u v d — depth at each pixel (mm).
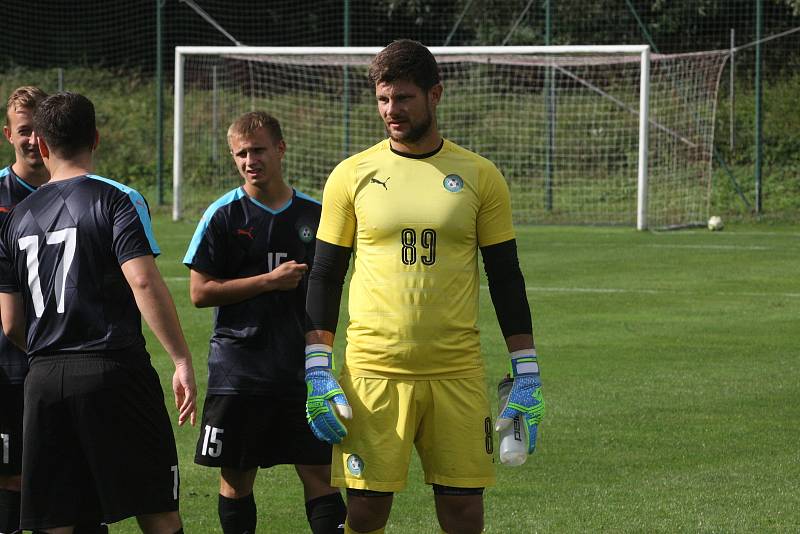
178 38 113875
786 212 79000
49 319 14820
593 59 77500
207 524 19594
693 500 20312
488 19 101562
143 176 92500
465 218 14625
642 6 97875
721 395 28156
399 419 14633
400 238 14609
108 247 14828
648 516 19500
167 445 15188
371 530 15156
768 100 91938
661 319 39125
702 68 83062
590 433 24812
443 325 14594
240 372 17938
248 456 18047
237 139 18219
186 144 91750
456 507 14859
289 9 114562
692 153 81688
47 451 14883
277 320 18031
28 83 106812
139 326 15305
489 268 15023
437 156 14766
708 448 23609
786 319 39000
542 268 52562
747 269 51781
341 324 38969
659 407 27016
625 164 85250
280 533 19109
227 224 18266
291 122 89750
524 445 14539
